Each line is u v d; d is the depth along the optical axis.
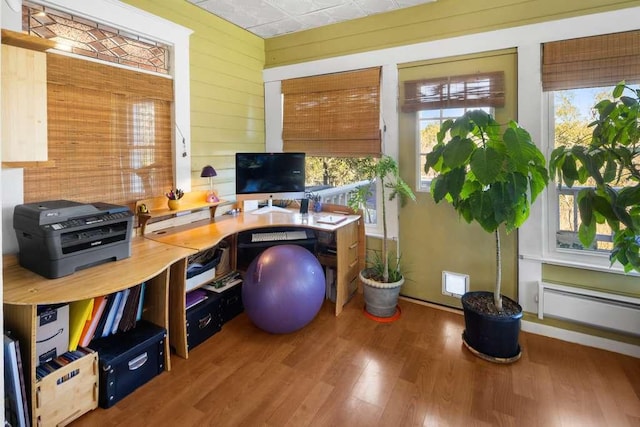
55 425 1.71
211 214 3.10
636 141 1.87
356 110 3.23
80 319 1.89
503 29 2.60
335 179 3.70
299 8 2.96
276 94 3.66
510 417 1.83
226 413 1.87
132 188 2.54
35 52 1.70
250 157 3.18
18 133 1.66
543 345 2.50
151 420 1.82
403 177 3.10
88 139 2.27
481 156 2.02
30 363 1.62
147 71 2.56
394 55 3.02
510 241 2.76
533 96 2.53
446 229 3.00
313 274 2.58
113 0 2.27
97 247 1.95
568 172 2.00
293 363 2.30
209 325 2.61
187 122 2.86
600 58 2.30
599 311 2.40
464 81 2.75
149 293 2.29
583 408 1.89
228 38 3.25
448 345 2.51
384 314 2.91
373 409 1.90
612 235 2.40
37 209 1.79
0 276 1.01
